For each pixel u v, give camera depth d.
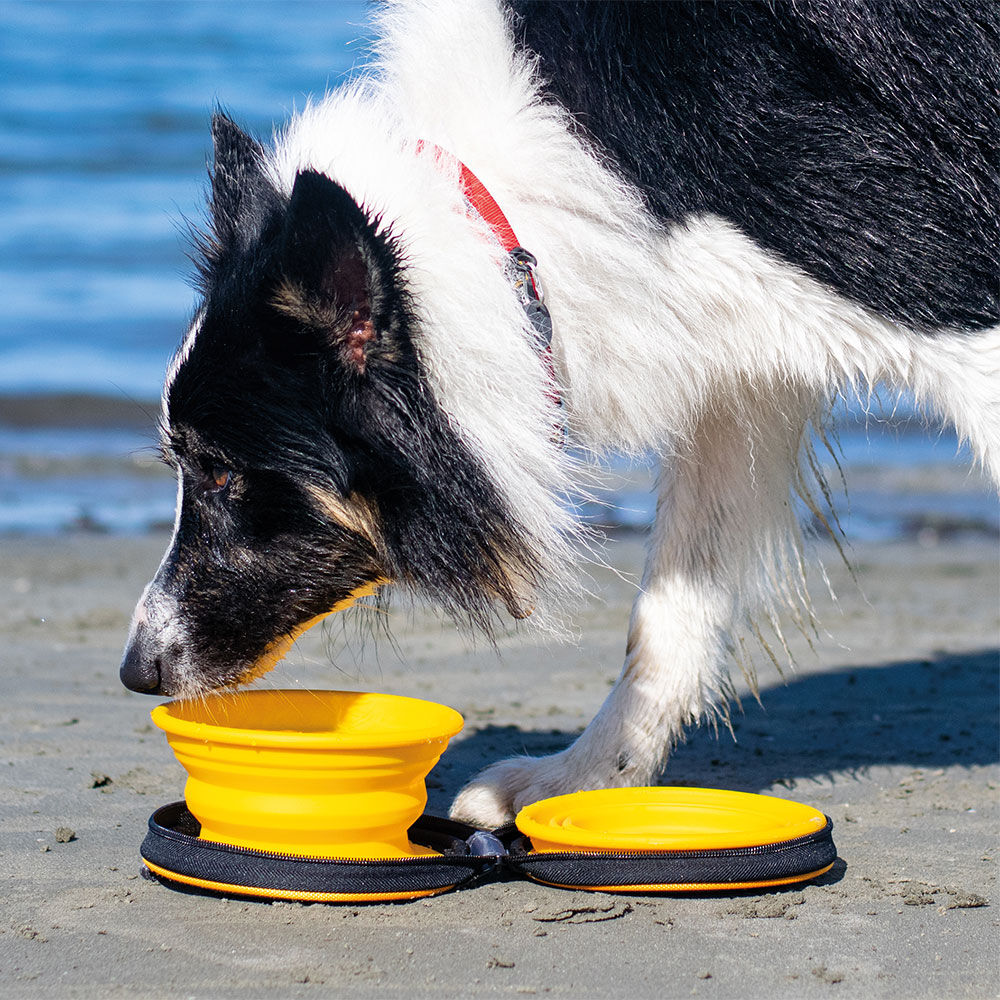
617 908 3.56
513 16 4.07
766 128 3.86
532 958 3.26
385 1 4.36
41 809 4.38
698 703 4.52
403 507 3.68
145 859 3.69
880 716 5.95
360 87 4.18
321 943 3.33
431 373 3.58
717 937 3.40
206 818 3.69
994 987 3.13
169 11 33.88
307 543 3.78
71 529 10.40
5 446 12.80
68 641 7.18
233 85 25.67
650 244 3.93
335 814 3.56
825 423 4.95
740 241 3.90
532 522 3.79
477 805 4.42
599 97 3.93
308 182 3.34
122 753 5.08
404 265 3.53
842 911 3.59
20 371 14.02
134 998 3.02
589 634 7.67
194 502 3.82
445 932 3.41
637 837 3.63
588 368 4.01
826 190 3.87
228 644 3.85
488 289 3.64
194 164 22.50
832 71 3.88
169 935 3.37
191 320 3.87
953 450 13.91
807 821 3.86
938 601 8.74
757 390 4.45
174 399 3.72
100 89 26.34
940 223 3.93
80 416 13.41
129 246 18.64
